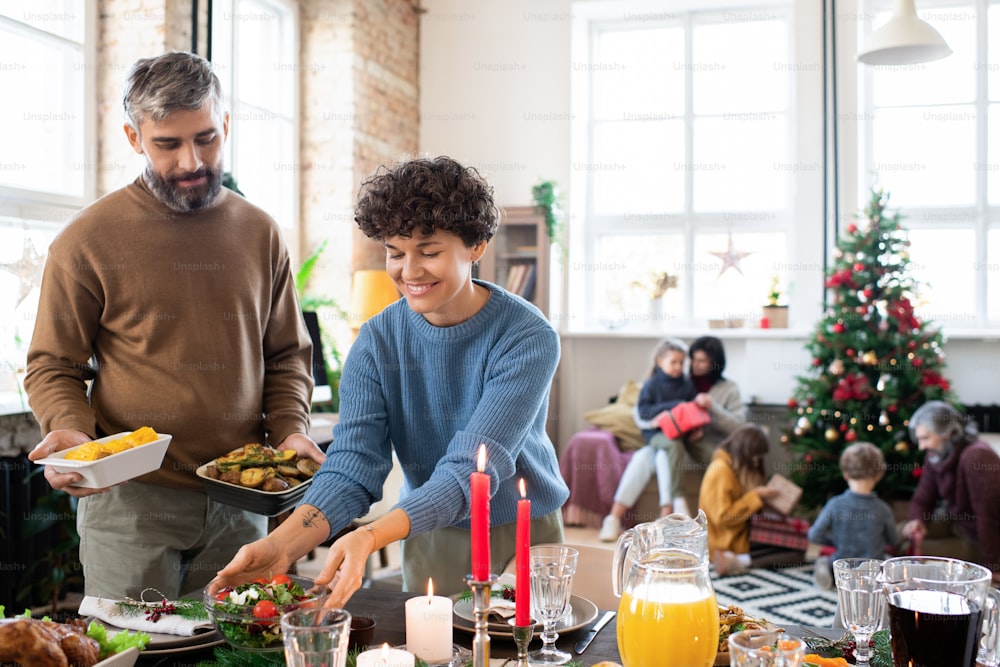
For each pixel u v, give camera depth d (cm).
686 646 115
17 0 357
